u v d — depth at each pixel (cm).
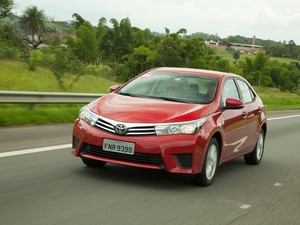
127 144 565
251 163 858
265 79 12206
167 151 563
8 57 3656
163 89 675
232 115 685
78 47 9188
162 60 8731
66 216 445
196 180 618
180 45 8919
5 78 2969
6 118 1120
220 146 652
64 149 823
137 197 539
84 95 1446
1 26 6072
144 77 717
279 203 582
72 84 2941
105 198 523
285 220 506
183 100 651
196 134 579
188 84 684
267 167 846
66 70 2941
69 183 578
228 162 862
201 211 508
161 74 717
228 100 659
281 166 868
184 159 577
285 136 1395
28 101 1234
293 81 12788
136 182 609
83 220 437
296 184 713
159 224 447
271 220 501
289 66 14150
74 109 1407
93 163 672
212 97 663
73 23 10675
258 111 823
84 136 588
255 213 524
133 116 578
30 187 546
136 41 11356
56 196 515
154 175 657
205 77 707
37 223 415
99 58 9938
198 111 609
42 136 968
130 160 569
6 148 792
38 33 6912
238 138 721
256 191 640
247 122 756
